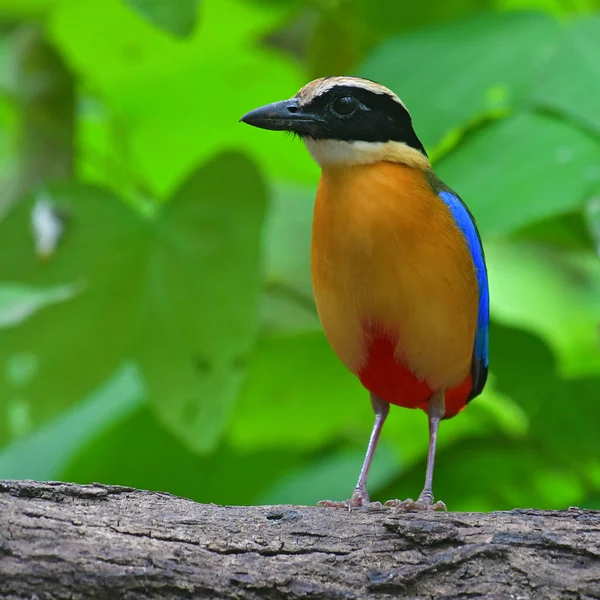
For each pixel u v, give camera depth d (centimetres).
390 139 898
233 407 1105
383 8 1213
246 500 1305
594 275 1684
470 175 985
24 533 664
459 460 1195
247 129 1398
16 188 1238
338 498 1270
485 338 963
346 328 881
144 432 1237
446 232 855
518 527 705
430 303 851
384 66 1071
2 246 1077
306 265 1356
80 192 1078
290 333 1177
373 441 950
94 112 1436
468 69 1044
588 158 966
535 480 1223
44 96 1239
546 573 678
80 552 663
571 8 1191
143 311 1109
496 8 1230
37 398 1133
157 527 690
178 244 1088
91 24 1266
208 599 666
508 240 1237
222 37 1302
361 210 850
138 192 1398
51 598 651
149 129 1412
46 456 1269
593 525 709
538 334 1107
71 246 1084
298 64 1373
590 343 1399
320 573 682
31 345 1108
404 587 677
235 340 1101
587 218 974
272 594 673
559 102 995
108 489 711
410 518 714
